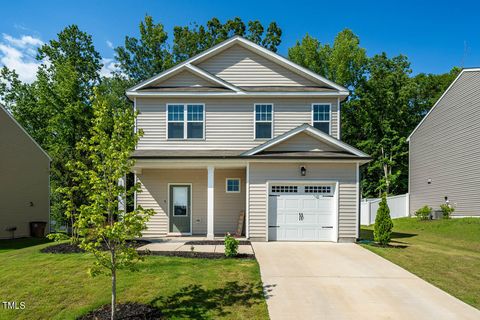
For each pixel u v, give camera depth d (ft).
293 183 40.04
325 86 48.19
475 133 58.44
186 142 46.42
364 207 76.54
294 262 29.12
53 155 55.42
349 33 108.78
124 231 18.26
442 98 68.33
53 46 90.89
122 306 19.57
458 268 28.17
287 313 18.90
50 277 24.16
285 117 47.09
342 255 32.14
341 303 20.40
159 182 47.37
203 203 47.37
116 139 18.89
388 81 106.93
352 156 39.29
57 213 78.74
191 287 22.31
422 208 68.44
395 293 22.18
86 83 95.45
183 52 97.35
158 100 46.78
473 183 58.75
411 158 80.33
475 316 18.86
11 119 57.16
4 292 21.79
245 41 47.85
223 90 46.55
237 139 46.65
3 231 55.26
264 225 39.65
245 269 26.14
